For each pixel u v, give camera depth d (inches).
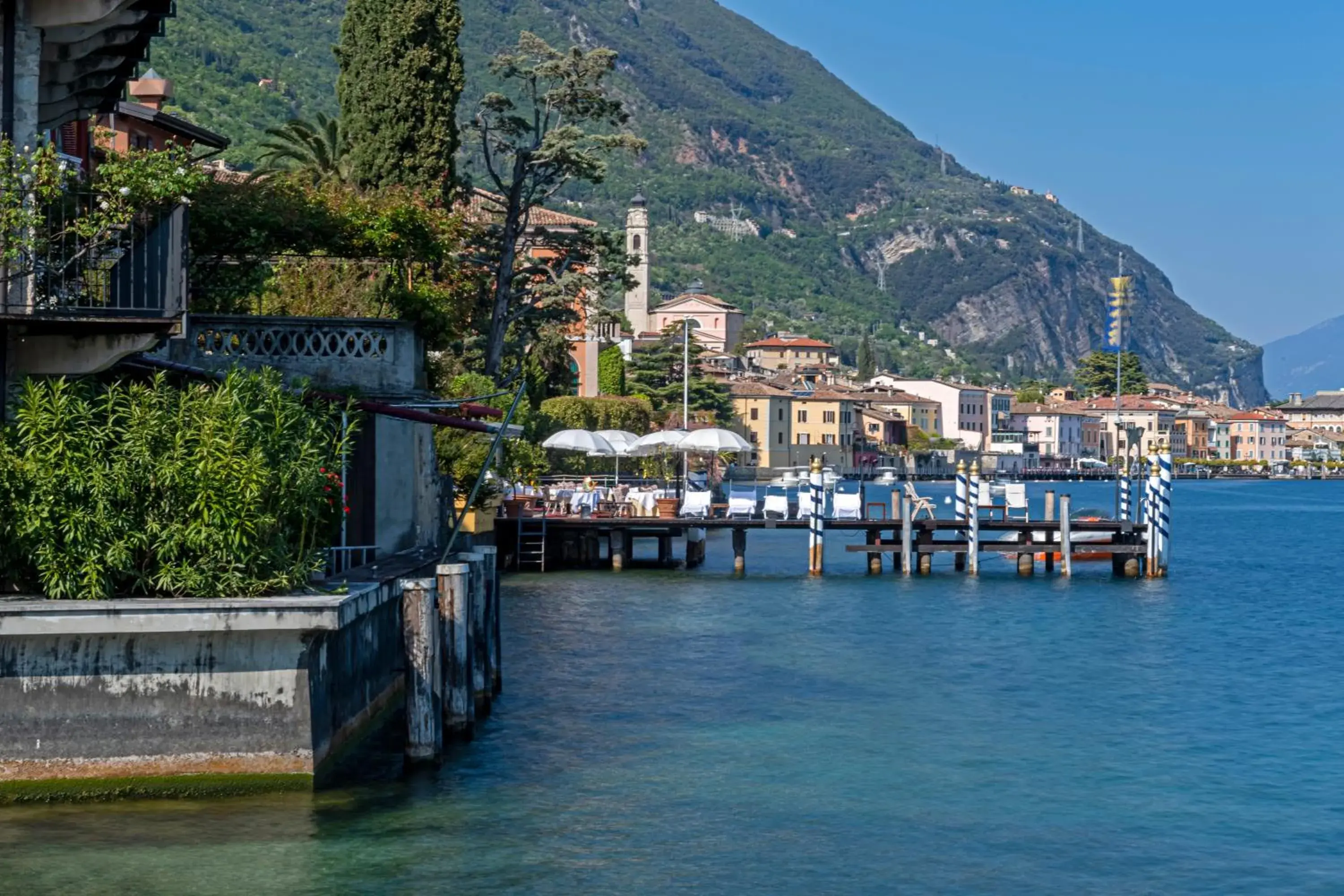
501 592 2028.8
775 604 1915.6
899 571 2395.4
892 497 2354.8
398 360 1186.6
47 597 768.9
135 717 764.6
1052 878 776.3
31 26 873.5
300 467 821.9
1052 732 1132.5
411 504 1291.8
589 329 4311.0
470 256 2516.0
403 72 2234.3
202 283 1386.6
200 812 771.4
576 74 2554.1
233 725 775.7
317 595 797.2
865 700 1249.4
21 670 753.6
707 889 743.1
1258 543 3757.4
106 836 755.4
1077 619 1818.4
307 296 1409.9
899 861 796.6
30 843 749.3
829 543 3270.2
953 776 981.8
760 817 872.3
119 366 948.0
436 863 764.0
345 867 750.5
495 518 2304.4
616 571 2342.5
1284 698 1298.0
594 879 749.9
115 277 922.7
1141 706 1249.4
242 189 1424.7
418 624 903.1
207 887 711.1
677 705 1204.5
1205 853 825.5
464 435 2058.3
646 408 4790.8
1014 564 2544.3
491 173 2576.3
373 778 903.1
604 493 2751.0
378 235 1470.2
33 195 853.8
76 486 765.9
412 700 903.1
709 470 5354.3
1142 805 921.5
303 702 782.5
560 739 1061.1
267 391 839.1
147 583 784.3
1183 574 2618.1
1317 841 848.9
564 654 1471.5
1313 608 2055.9
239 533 783.1
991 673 1402.6
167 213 898.7
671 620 1744.6
